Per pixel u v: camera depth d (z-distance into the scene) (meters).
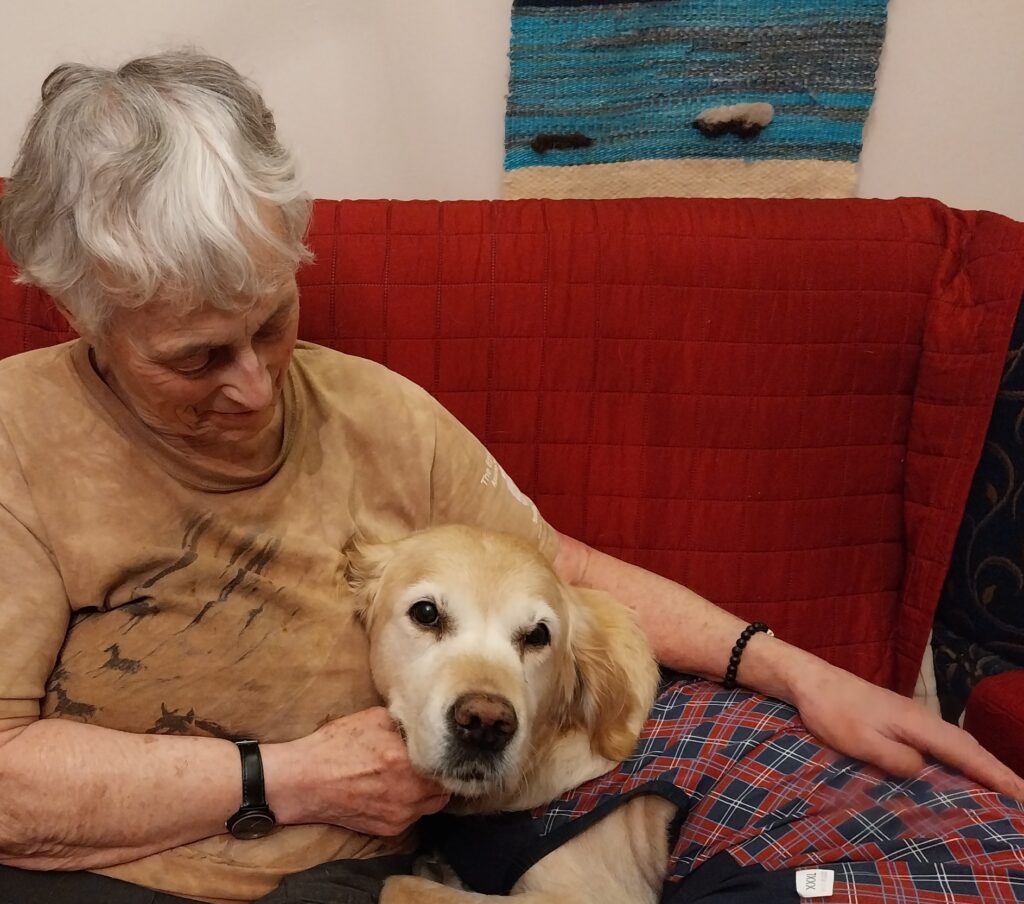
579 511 1.53
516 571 1.08
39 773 0.86
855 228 1.53
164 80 0.84
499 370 1.48
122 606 0.95
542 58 1.67
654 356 1.50
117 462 0.94
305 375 1.10
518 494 1.28
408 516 1.16
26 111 1.66
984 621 1.54
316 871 0.97
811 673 1.15
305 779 0.94
